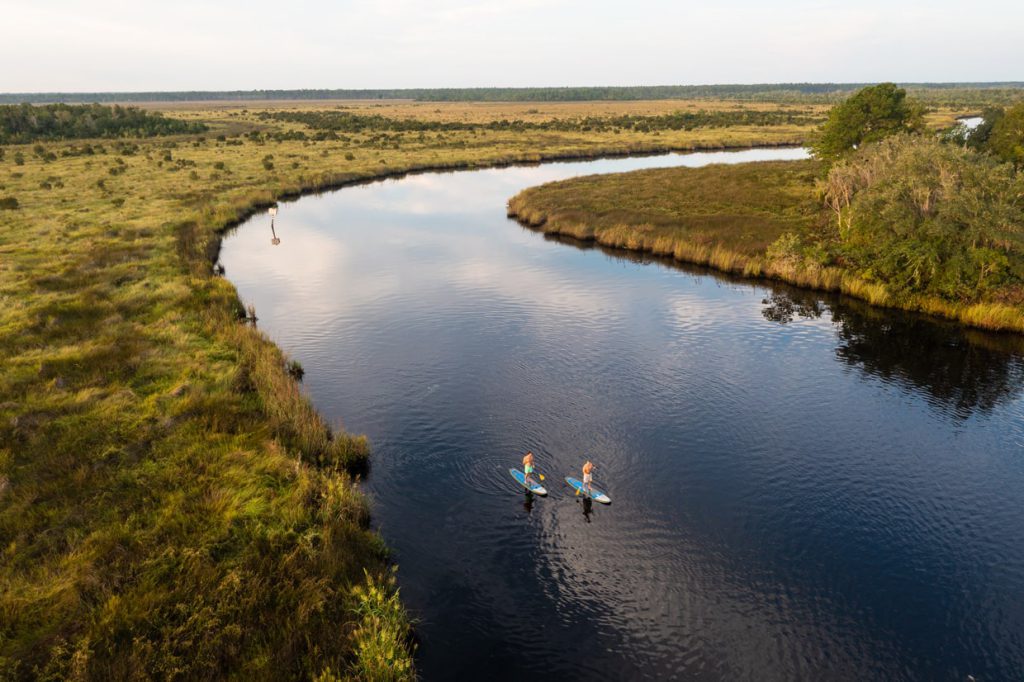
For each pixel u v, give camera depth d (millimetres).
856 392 29812
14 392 25016
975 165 40844
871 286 42594
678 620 16984
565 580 18312
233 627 14453
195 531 17688
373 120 192125
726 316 40469
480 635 16375
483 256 56469
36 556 16469
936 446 25250
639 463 24062
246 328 34344
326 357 33906
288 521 18453
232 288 42500
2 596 14906
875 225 43531
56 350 29578
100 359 28609
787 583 18281
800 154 125125
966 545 19781
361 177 98250
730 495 22203
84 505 18438
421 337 36938
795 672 15500
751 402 28859
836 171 54250
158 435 22500
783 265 47688
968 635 16562
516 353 34469
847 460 24312
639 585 18172
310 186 88938
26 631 14078
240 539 17609
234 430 23438
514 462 24000
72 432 22188
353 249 58625
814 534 20281
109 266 44281
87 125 143500
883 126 70000
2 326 32188
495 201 83562
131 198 71875
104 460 20766
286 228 66875
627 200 74562
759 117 194375
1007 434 26047
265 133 151125
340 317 40406
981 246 40188
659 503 21750
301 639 14547
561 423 26906
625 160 122375
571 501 21781
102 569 15852
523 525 20547
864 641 16375
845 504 21734
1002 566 18906
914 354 34062
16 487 18984
